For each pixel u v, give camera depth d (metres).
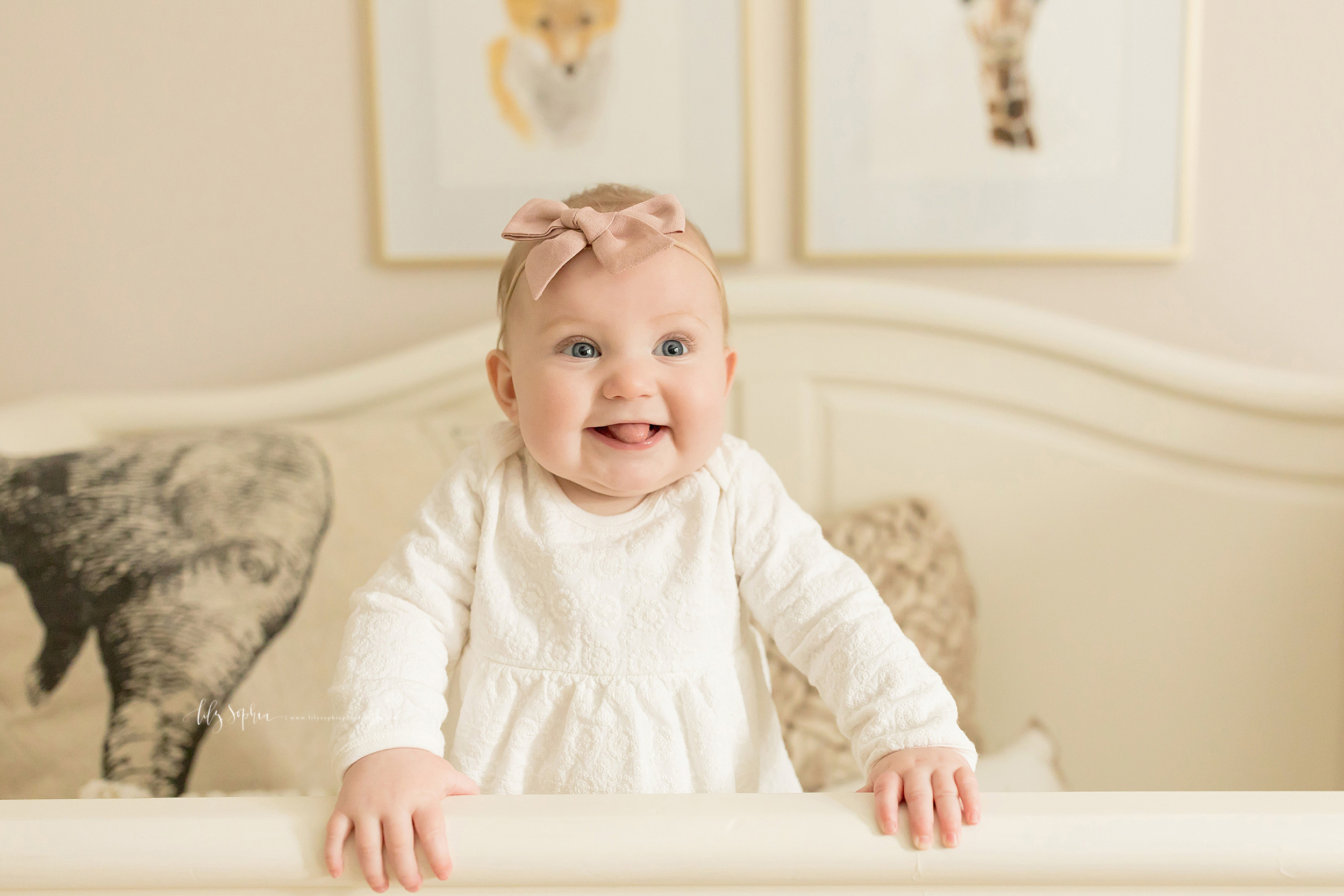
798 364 1.59
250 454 1.35
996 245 1.63
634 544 0.77
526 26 1.64
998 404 1.58
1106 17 1.57
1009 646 1.62
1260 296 1.61
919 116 1.61
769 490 0.81
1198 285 1.62
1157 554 1.57
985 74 1.60
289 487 1.32
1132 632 1.59
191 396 1.61
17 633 1.13
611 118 1.65
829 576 0.77
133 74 1.70
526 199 1.68
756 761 0.78
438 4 1.65
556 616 0.76
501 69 1.65
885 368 1.58
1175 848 0.51
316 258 1.73
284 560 1.25
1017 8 1.58
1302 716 1.57
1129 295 1.63
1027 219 1.62
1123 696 1.60
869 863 0.52
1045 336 1.53
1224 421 1.54
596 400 0.72
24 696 1.10
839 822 0.53
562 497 0.79
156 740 1.08
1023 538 1.60
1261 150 1.58
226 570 1.21
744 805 0.55
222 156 1.71
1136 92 1.58
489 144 1.67
